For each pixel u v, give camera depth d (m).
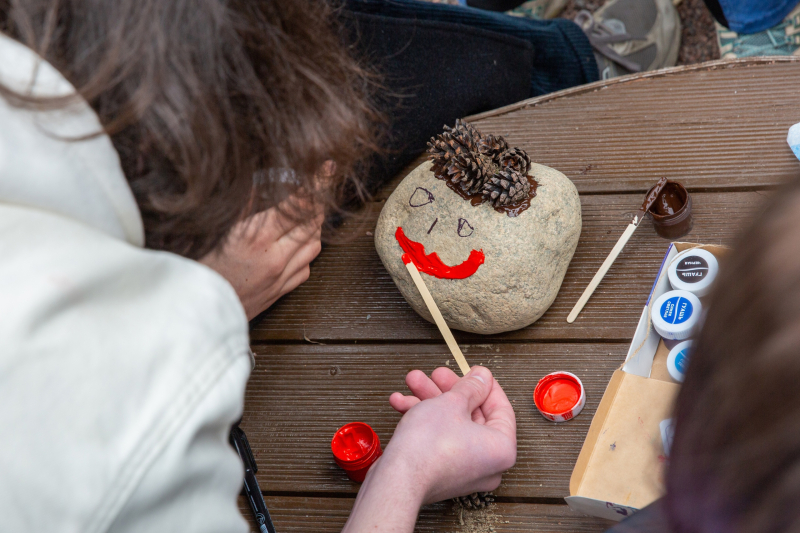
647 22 1.83
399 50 1.14
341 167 0.56
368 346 1.00
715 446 0.23
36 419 0.29
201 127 0.40
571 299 0.98
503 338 0.97
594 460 0.75
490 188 0.91
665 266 0.88
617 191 1.05
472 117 1.18
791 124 1.02
